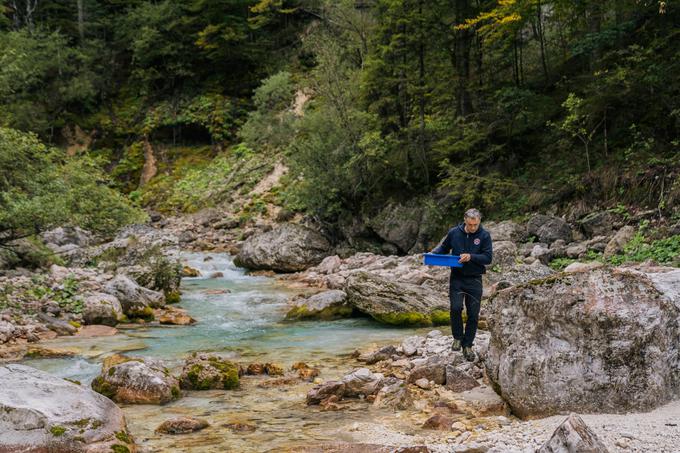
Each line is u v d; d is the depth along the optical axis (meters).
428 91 19.89
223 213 27.48
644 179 14.19
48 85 37.22
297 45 38.66
